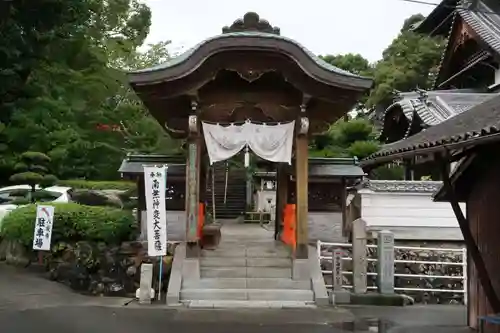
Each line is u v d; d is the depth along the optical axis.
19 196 19.56
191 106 13.27
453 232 17.75
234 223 26.52
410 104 22.14
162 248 12.56
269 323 10.41
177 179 16.97
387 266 13.70
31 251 15.38
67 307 11.53
